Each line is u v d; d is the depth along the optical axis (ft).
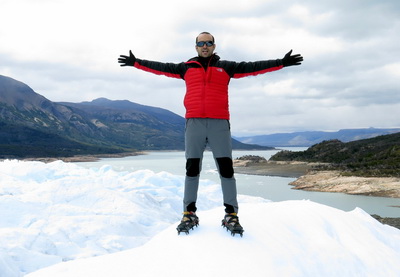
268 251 8.62
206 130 10.24
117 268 7.97
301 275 8.21
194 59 10.51
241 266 7.93
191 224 9.48
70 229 23.38
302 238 10.05
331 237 10.52
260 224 10.04
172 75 10.89
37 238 20.83
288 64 10.09
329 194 71.46
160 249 8.64
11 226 23.52
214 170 144.25
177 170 169.07
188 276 7.61
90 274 7.77
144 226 27.22
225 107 10.39
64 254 20.65
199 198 37.35
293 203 12.42
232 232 9.08
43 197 28.55
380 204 58.95
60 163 48.06
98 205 29.07
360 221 12.31
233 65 10.35
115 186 39.60
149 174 49.52
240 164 152.66
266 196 70.90
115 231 24.43
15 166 41.83
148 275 7.71
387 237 12.04
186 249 8.52
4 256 17.75
